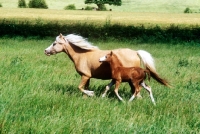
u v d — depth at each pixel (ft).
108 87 32.04
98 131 23.11
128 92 35.55
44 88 34.73
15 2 467.11
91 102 29.60
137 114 27.14
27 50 66.74
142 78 31.37
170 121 25.96
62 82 38.55
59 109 27.45
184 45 85.20
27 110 26.55
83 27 104.47
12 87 33.17
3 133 22.02
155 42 90.94
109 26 106.93
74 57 33.58
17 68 44.06
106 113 27.02
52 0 506.48
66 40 33.81
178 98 33.22
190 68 51.19
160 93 34.99
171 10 455.22
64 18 227.61
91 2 432.66
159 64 53.88
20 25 106.32
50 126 23.18
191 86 38.32
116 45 82.38
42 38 95.14
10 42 82.74
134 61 32.24
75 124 24.07
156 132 23.61
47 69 45.27
